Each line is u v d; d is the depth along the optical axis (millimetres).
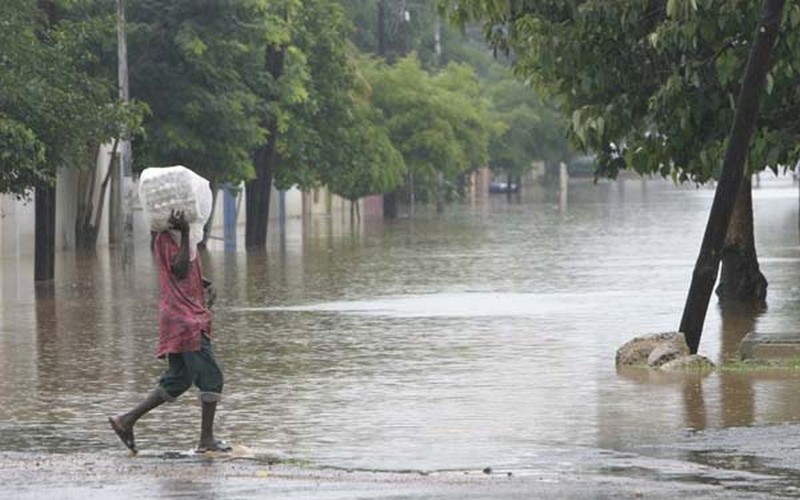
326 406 37562
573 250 104375
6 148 66688
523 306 64125
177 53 105125
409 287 75438
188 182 29703
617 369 43781
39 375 44281
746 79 41250
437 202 193750
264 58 114625
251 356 48188
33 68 72062
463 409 36781
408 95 177000
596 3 45500
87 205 112562
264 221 116500
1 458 29781
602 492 25641
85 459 29672
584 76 46594
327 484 26469
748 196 63875
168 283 30031
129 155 93688
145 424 35188
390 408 37094
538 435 32812
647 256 96625
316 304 66812
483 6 47375
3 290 75875
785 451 30156
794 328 53969
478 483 26594
